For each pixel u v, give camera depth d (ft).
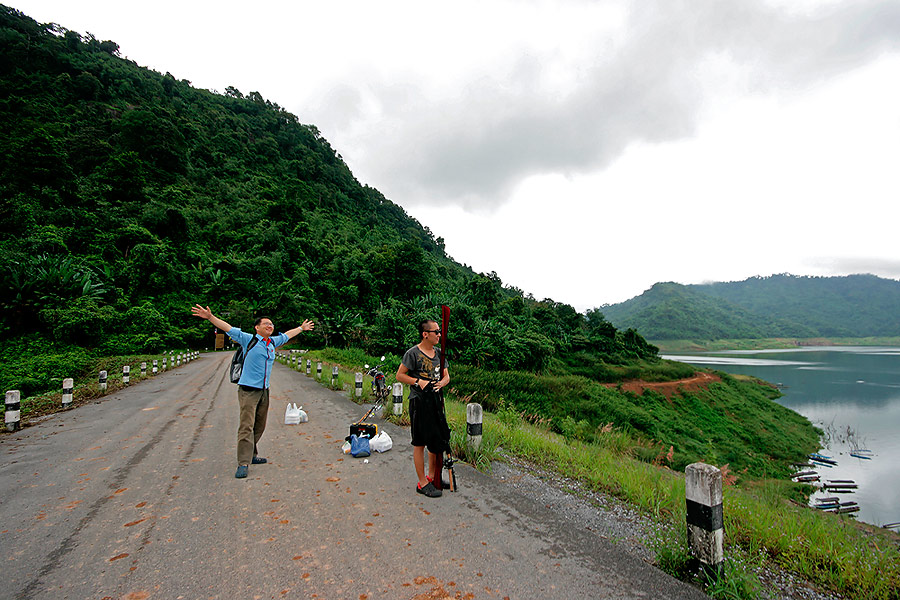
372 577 7.95
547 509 11.61
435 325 12.17
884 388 235.61
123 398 34.73
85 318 102.42
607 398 103.86
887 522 58.85
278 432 20.59
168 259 175.94
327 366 66.69
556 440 23.54
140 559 8.61
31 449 17.90
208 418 25.17
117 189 214.07
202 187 286.25
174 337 128.57
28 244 132.46
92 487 13.01
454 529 10.09
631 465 18.16
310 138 511.81
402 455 16.42
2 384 57.52
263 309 168.86
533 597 7.41
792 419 149.59
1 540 9.48
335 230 317.42
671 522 11.32
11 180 172.65
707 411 135.54
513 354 123.75
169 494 12.33
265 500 11.83
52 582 7.75
